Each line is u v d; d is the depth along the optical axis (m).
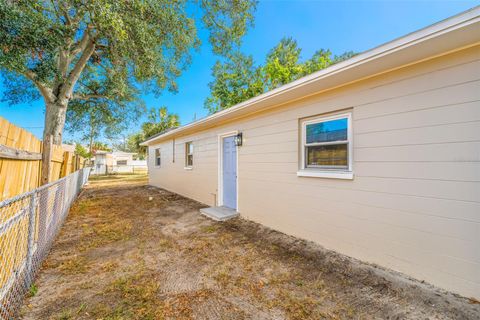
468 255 1.99
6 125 2.06
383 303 2.00
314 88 3.19
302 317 1.84
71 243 3.51
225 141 5.91
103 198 7.84
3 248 1.72
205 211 5.36
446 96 2.14
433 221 2.21
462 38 1.89
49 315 1.83
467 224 2.00
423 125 2.29
